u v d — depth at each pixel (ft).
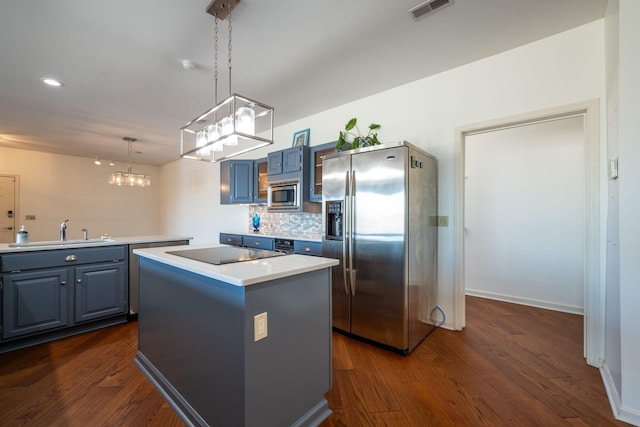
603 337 6.54
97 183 21.09
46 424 4.91
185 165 21.39
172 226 22.77
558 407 5.33
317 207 12.54
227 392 4.28
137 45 7.41
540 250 11.09
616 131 5.48
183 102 11.03
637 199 4.95
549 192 10.96
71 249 8.43
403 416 5.15
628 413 4.95
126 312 9.58
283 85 9.77
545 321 9.57
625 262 5.02
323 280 5.37
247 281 3.85
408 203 7.37
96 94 10.30
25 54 7.75
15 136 15.34
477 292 12.53
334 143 10.98
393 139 10.00
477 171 12.54
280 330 4.50
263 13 6.27
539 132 11.18
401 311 7.36
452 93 8.77
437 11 6.30
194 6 6.03
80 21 6.44
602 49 6.61
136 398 5.65
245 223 16.51
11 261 7.45
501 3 6.07
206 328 4.74
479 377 6.32
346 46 7.57
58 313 8.14
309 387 5.03
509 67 7.82
